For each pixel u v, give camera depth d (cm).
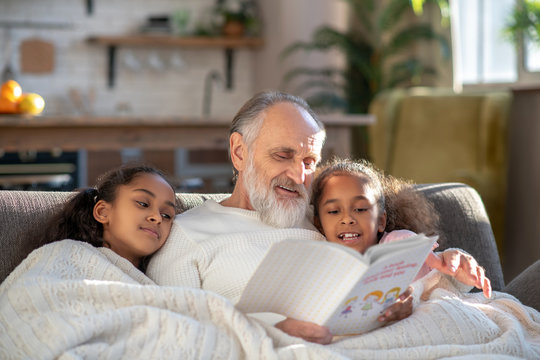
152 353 114
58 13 592
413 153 402
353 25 555
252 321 121
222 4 634
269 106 154
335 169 152
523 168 377
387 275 118
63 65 595
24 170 487
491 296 153
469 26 440
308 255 115
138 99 619
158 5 619
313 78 557
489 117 365
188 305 122
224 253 143
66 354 108
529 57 390
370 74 492
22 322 116
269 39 610
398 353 119
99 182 148
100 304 120
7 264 145
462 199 186
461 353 121
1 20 577
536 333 142
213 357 116
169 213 146
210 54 637
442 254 145
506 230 390
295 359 113
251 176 152
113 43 592
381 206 150
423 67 456
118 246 143
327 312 118
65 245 134
